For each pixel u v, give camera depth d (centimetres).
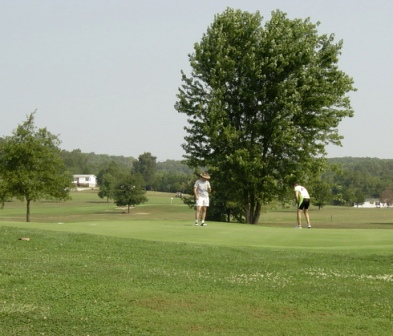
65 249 1933
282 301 1338
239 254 1928
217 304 1280
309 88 4506
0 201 5528
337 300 1363
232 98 4703
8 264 1647
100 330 1080
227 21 4722
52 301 1267
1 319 1130
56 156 5622
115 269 1647
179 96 4731
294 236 2391
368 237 2359
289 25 4769
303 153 4672
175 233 2417
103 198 17838
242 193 4831
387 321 1184
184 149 4719
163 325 1112
